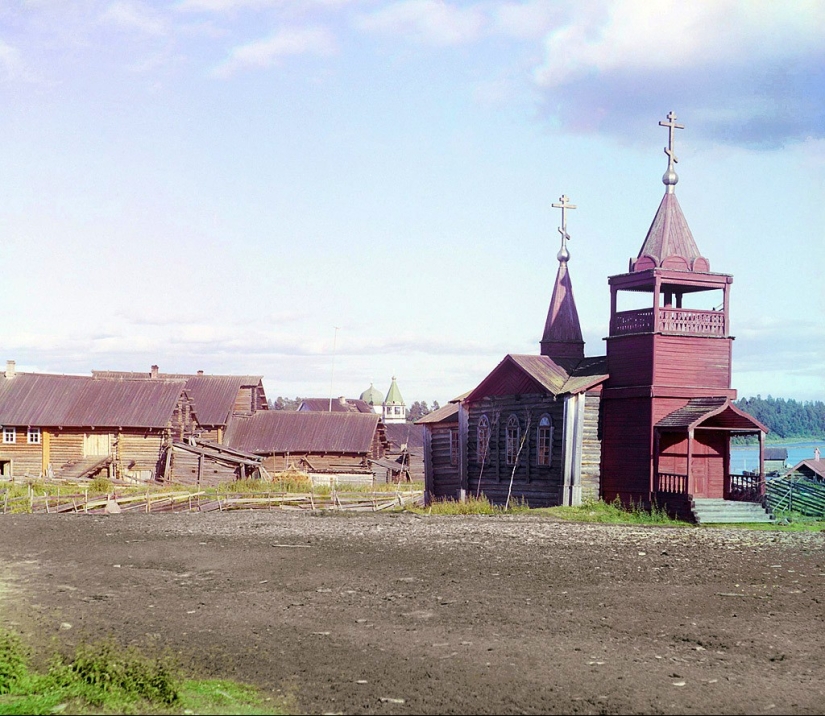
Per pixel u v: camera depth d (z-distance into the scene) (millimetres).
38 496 40375
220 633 14828
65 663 13055
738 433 35438
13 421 59344
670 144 36000
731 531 28234
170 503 40031
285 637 14516
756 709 11125
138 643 14148
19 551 24672
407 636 14531
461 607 16656
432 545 24672
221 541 26234
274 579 19750
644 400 34250
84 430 59844
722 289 35594
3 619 16031
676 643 14172
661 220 35469
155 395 61594
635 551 23406
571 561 21781
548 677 12336
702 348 34844
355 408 108938
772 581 19328
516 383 38406
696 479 34875
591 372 37000
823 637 14641
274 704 11211
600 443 36062
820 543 25156
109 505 37719
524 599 17344
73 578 20266
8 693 11812
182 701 11297
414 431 100875
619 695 11594
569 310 41562
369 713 10898
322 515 34781
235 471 58969
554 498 35875
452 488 43250
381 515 34469
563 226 42656
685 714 10938
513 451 38344
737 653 13648
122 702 11297
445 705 11188
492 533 27234
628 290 37000
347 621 15602
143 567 21750
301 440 70125
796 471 55719
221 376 76500
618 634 14680
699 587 18578
